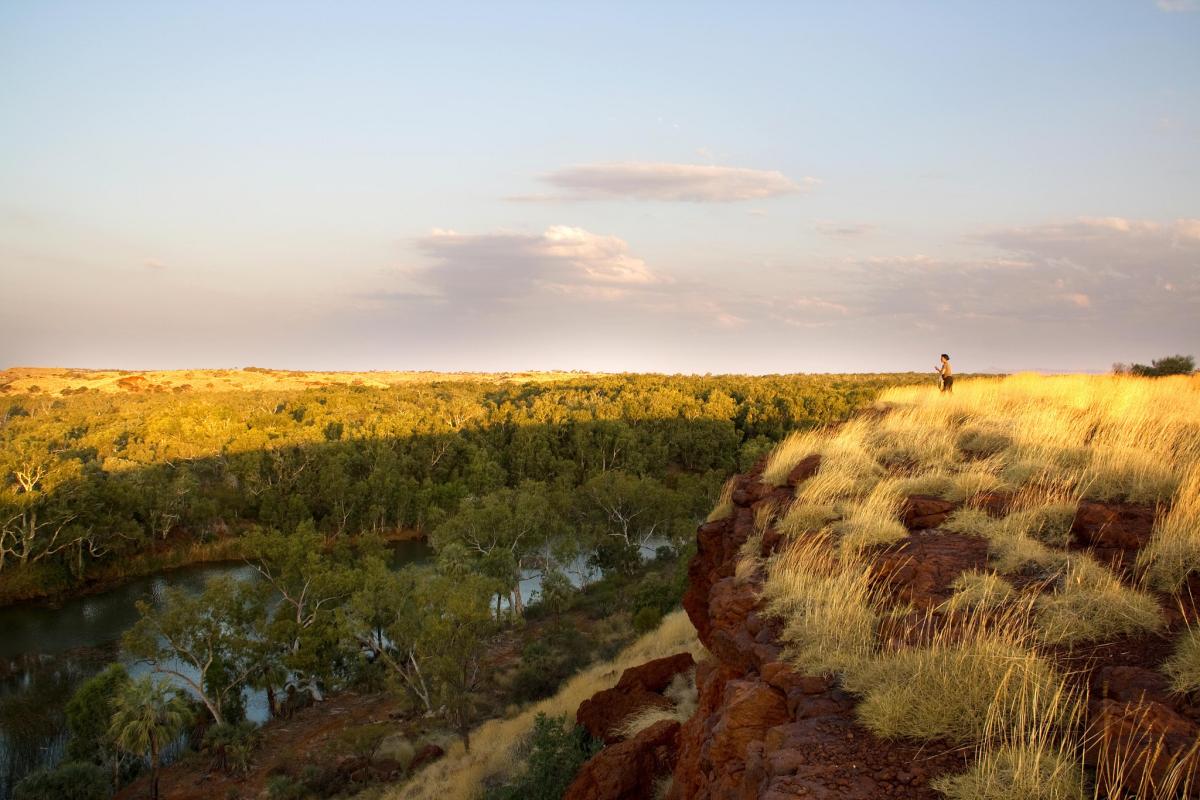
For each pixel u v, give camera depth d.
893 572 7.77
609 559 57.22
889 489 10.16
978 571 7.47
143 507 62.50
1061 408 14.04
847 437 13.05
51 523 56.94
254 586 44.12
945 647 5.56
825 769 4.83
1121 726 4.36
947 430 13.57
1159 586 6.37
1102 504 8.38
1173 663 5.05
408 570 42.22
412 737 32.97
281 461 74.81
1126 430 11.10
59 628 48.81
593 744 13.91
